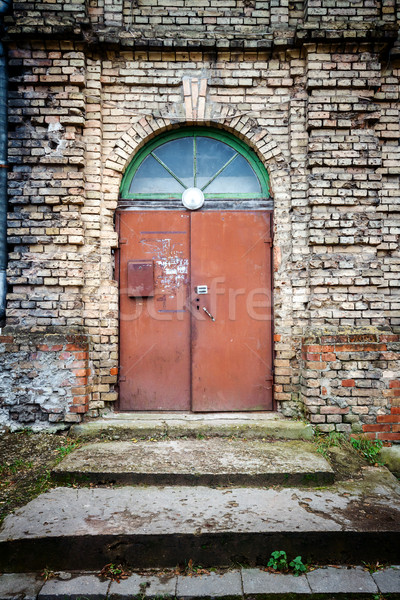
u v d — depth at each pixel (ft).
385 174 14.71
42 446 12.66
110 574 8.50
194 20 14.57
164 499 10.04
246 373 14.64
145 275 14.57
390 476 11.46
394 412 13.30
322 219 13.96
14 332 13.62
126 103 14.53
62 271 13.79
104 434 13.19
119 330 14.65
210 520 9.12
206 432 13.30
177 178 15.06
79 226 13.88
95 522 9.07
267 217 14.79
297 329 14.28
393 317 14.64
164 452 11.98
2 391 13.37
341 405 13.26
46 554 8.63
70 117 13.80
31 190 13.79
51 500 9.99
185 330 14.69
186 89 14.44
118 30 14.20
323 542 8.78
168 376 14.64
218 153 15.10
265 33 14.48
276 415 14.26
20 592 8.06
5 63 13.82
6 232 13.89
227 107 14.58
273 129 14.64
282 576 8.46
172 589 8.11
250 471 10.78
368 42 13.91
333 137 14.03
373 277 13.94
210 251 14.73
